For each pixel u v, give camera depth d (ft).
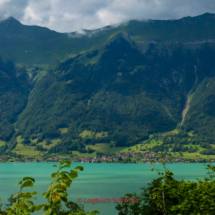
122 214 103.45
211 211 62.23
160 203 73.31
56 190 21.58
